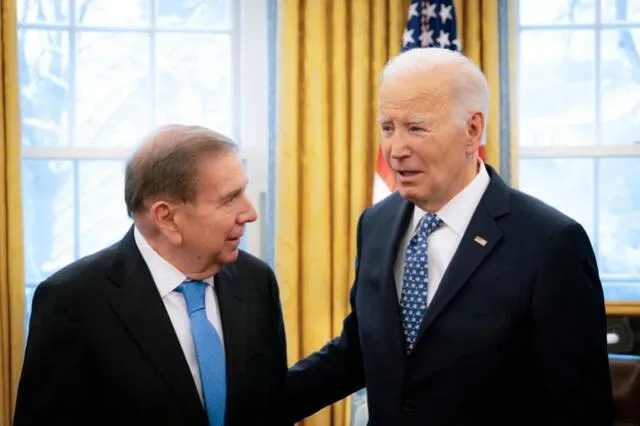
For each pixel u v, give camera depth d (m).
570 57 3.45
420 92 1.48
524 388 1.58
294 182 3.16
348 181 3.21
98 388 1.49
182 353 1.52
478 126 1.56
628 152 3.40
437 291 1.58
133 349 1.50
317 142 3.16
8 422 3.17
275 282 1.74
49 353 1.47
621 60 3.44
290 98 3.15
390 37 3.17
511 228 1.59
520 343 1.55
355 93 3.16
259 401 1.61
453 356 1.55
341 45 3.16
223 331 1.58
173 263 1.56
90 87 3.41
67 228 3.40
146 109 3.44
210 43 3.45
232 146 1.53
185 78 3.45
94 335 1.49
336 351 1.90
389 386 1.63
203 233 1.50
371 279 1.71
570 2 3.44
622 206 3.44
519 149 3.35
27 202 3.38
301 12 3.18
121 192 3.42
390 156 1.53
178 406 1.49
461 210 1.62
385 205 1.81
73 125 3.41
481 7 3.17
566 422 1.50
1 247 3.14
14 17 3.12
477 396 1.54
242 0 3.42
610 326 3.35
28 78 3.38
